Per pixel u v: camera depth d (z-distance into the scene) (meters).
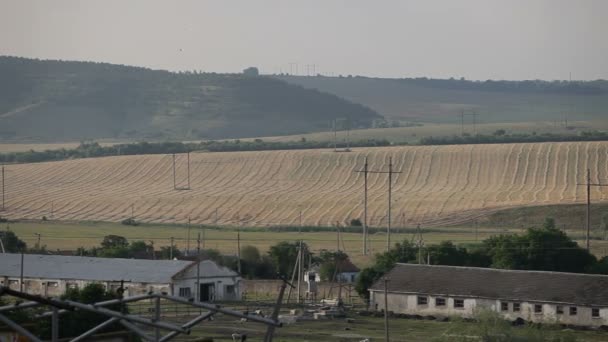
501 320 98.06
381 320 125.50
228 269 146.38
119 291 57.09
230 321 116.25
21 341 52.78
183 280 140.38
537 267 150.00
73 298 89.19
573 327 121.75
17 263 147.62
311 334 108.12
